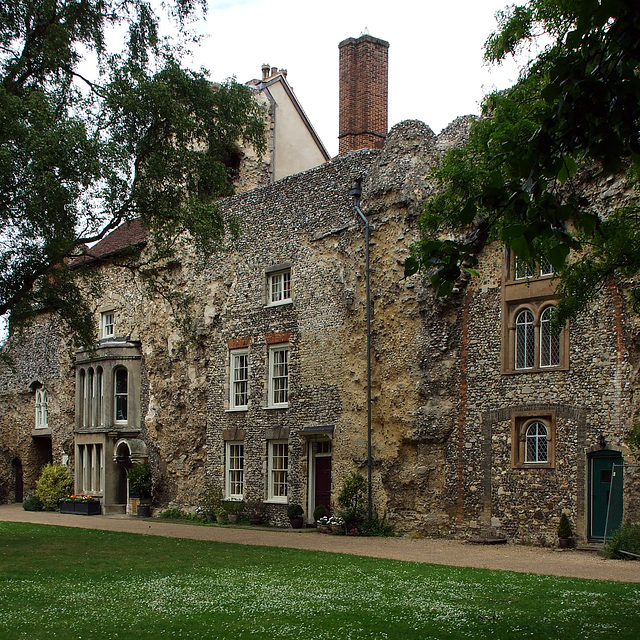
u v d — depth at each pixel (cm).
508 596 1066
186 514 2691
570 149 575
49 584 1202
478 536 1836
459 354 1941
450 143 2039
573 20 1100
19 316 1934
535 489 1756
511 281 1856
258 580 1225
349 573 1293
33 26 1850
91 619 934
